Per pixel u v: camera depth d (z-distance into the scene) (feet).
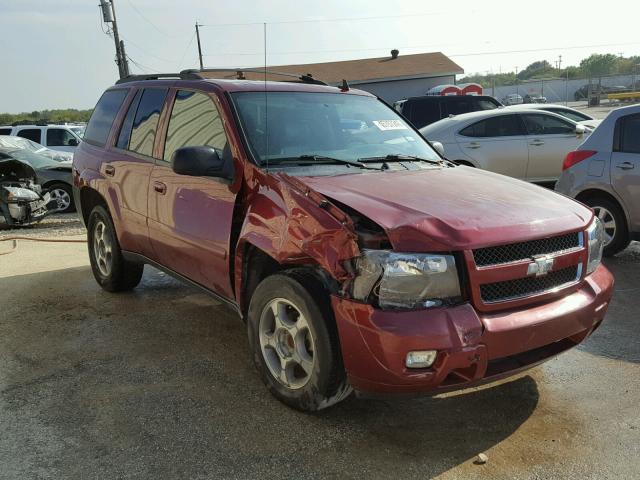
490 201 10.78
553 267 10.16
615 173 21.17
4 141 39.40
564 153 34.09
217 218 12.42
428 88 107.45
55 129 53.36
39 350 13.99
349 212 10.02
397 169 12.87
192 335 14.90
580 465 9.41
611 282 11.55
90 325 15.65
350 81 105.60
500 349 9.41
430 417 10.89
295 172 11.85
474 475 9.15
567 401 11.48
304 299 10.10
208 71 15.88
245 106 13.17
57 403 11.39
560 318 10.03
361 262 9.32
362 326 9.18
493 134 33.96
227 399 11.51
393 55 116.06
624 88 167.84
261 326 11.39
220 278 12.73
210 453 9.71
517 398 11.62
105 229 17.98
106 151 17.38
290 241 10.30
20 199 31.83
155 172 14.74
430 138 34.55
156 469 9.30
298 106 13.98
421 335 8.87
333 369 9.96
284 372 11.00
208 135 13.32
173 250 14.19
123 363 13.24
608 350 13.85
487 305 9.44
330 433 10.31
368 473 9.20
